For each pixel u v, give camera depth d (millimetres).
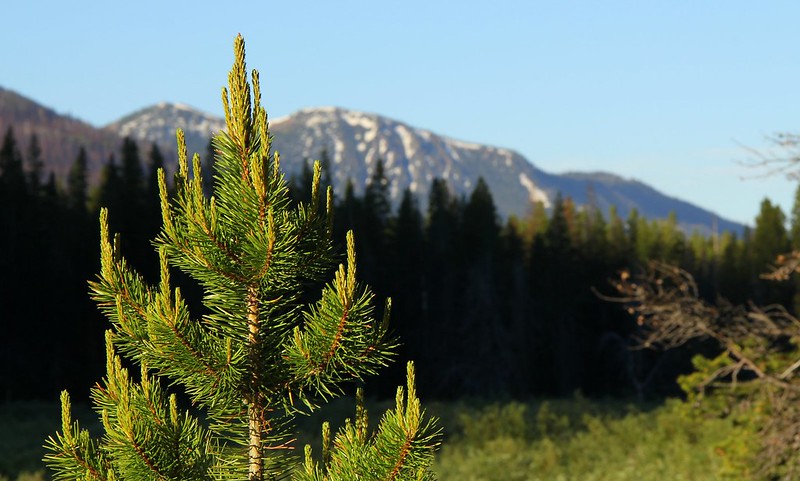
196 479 3795
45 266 46781
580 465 23000
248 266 3824
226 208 3867
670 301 12828
